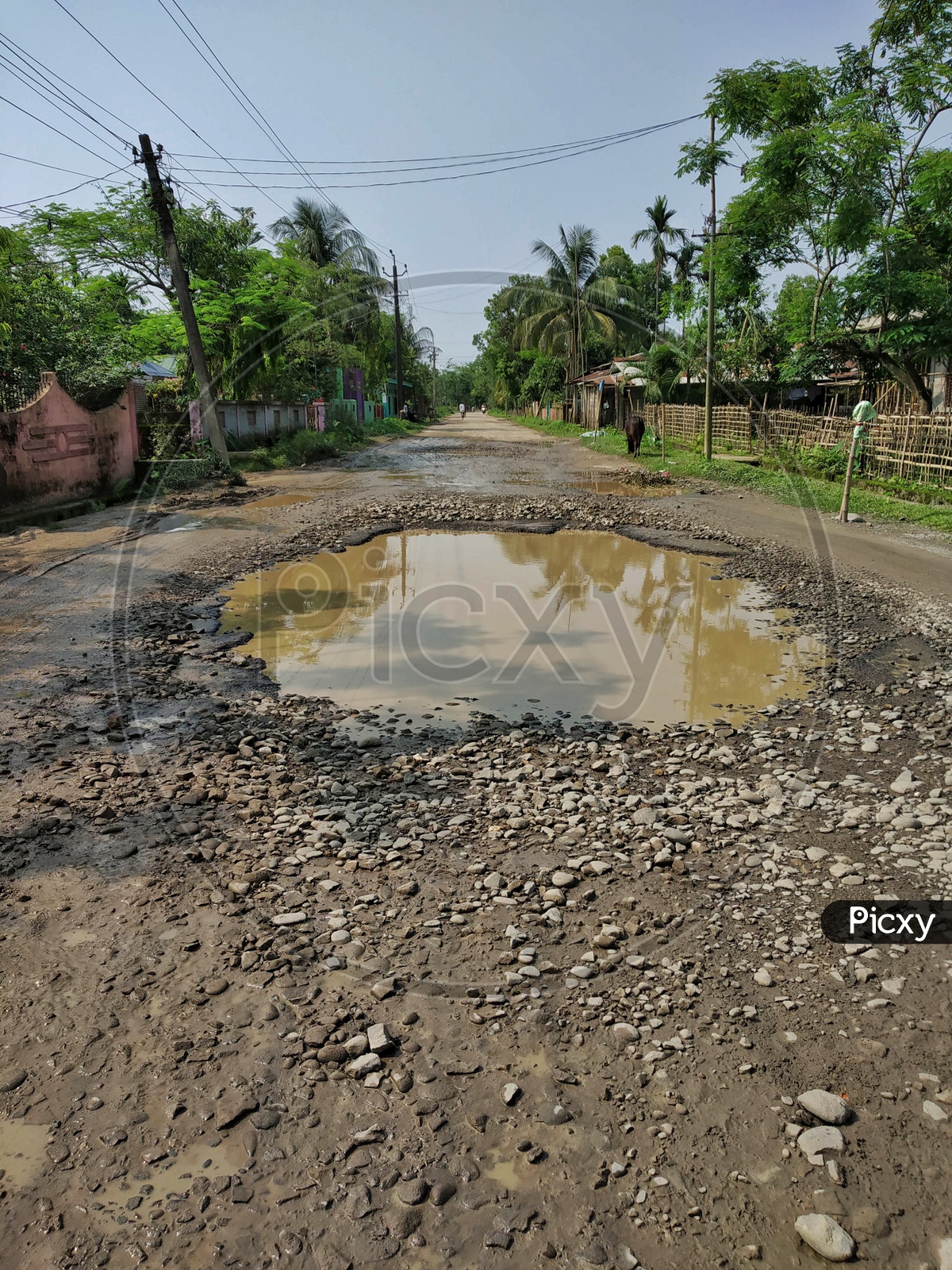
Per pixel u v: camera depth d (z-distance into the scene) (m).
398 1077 2.68
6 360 15.52
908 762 5.10
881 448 16.20
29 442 13.13
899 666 6.87
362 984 3.13
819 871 3.94
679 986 3.15
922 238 16.08
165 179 17.73
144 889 3.69
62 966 3.18
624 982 3.17
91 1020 2.91
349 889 3.74
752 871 3.95
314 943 3.36
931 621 8.03
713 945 3.40
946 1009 3.02
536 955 3.32
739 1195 2.29
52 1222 2.19
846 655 7.16
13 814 4.30
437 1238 2.16
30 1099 2.57
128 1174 2.34
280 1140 2.45
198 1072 2.69
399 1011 2.99
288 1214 2.22
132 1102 2.57
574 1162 2.38
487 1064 2.76
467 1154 2.41
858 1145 2.44
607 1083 2.68
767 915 3.60
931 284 15.15
